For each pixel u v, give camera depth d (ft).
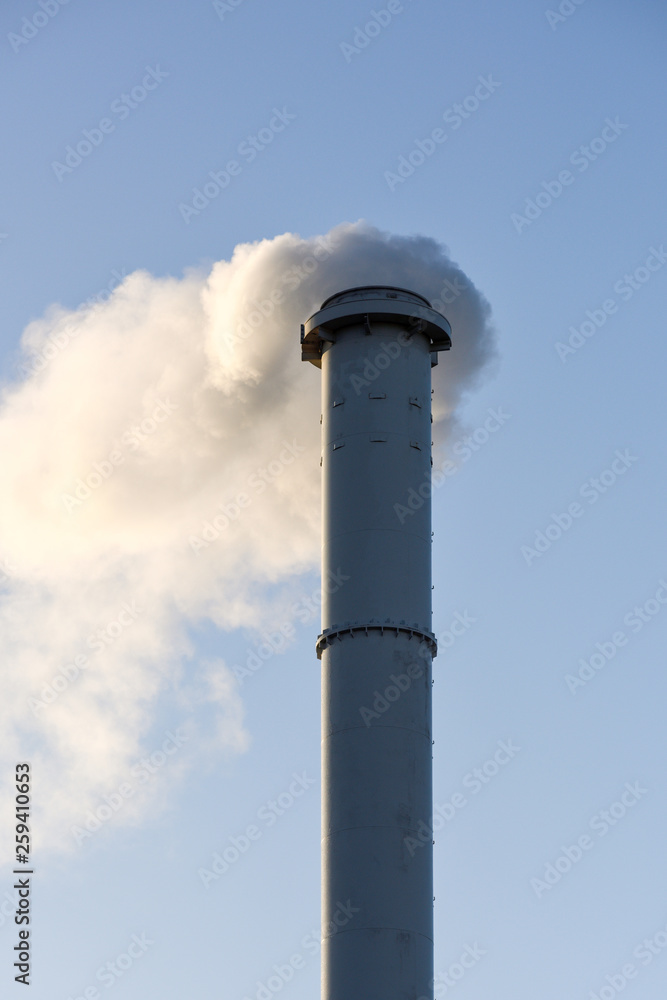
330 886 360.89
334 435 391.24
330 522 385.50
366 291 398.01
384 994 350.02
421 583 380.99
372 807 362.94
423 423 393.50
